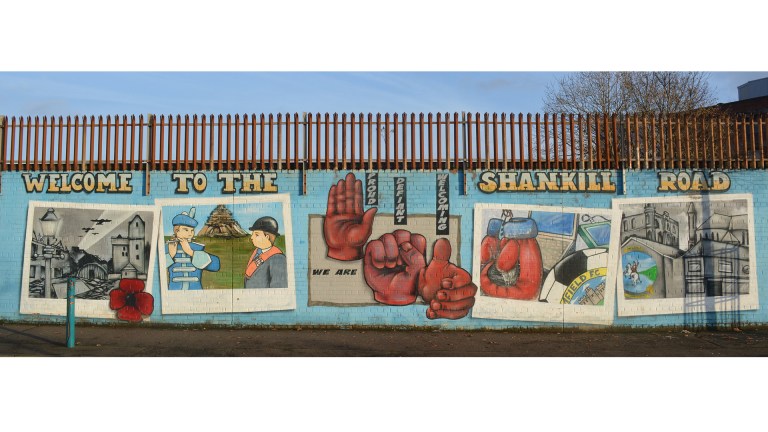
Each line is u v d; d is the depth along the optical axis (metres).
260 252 11.91
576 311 11.81
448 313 11.76
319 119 12.02
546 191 11.91
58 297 12.16
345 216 11.88
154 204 12.08
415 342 10.80
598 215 11.91
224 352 9.97
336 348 10.29
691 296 11.94
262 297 11.88
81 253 12.12
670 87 25.89
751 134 12.35
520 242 11.86
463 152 11.93
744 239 12.07
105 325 12.02
